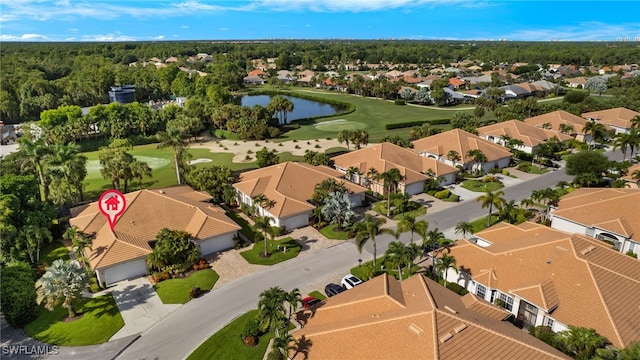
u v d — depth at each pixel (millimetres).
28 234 48531
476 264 44094
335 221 59469
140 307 42625
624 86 174875
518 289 39062
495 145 90250
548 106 131875
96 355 36031
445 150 89375
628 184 70188
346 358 30219
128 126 115750
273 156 85938
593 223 54094
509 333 32062
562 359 29297
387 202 68375
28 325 40156
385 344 30125
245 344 36969
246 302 43125
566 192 68938
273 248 54625
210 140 119438
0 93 142250
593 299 36281
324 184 64125
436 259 47562
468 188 76312
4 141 114938
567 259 40531
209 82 187625
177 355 35906
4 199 51062
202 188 70188
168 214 56250
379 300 35219
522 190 74562
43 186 67500
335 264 50406
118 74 197875
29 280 43906
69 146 65062
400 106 173125
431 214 65000
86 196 73375
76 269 40906
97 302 43531
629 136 84062
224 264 50906
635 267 41906
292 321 40000
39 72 185125
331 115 152375
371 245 55062
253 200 62438
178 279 47469
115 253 47469
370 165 77938
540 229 48375
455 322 31078
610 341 32875
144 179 82938
